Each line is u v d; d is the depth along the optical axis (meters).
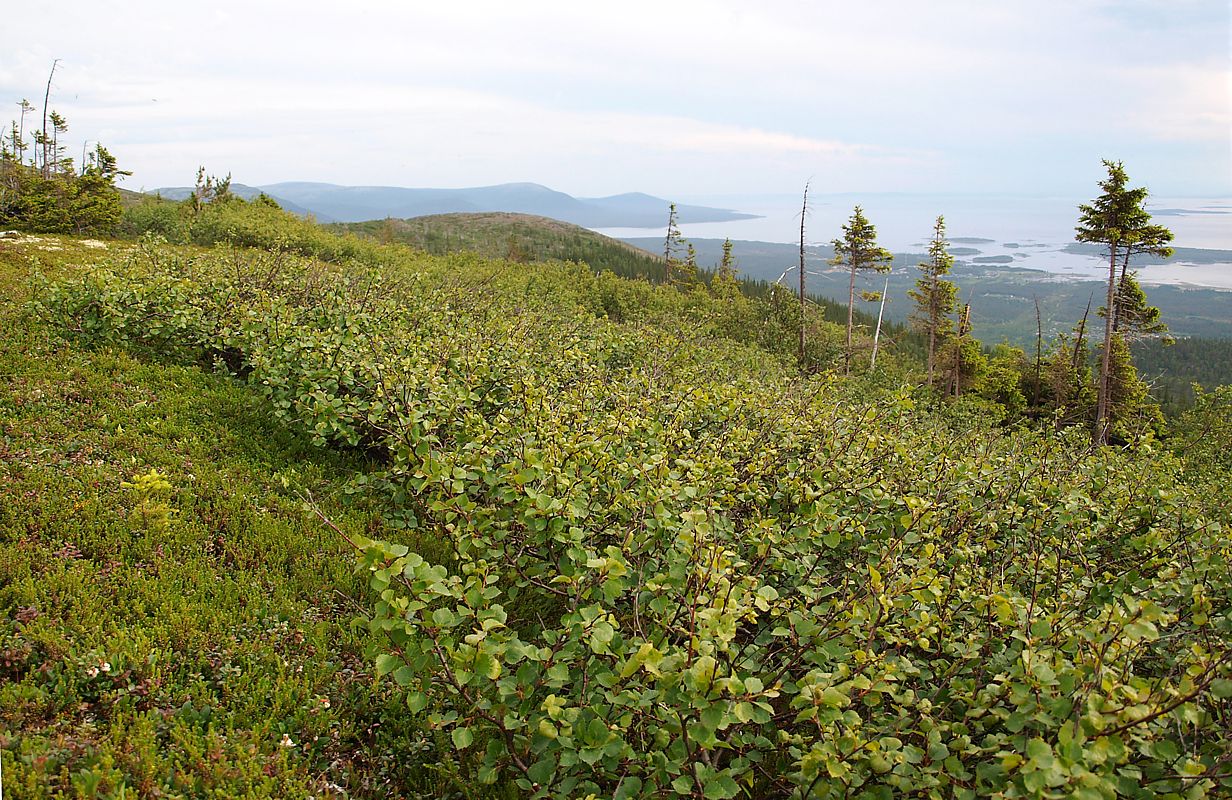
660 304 36.50
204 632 5.24
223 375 11.37
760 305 38.66
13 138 42.56
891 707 4.27
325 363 9.35
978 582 4.97
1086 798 2.63
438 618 3.63
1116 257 37.66
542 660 3.75
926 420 16.03
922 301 47.34
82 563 5.73
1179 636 4.58
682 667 3.45
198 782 3.98
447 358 9.55
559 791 3.74
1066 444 10.59
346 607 6.05
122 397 9.70
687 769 3.52
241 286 13.31
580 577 4.20
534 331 13.98
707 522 4.56
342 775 4.43
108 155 40.38
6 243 23.98
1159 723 3.17
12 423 8.09
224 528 6.92
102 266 14.16
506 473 5.61
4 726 3.98
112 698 4.43
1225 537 5.80
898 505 5.88
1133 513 6.78
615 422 6.61
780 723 4.42
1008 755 2.90
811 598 4.30
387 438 7.44
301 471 8.60
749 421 8.27
